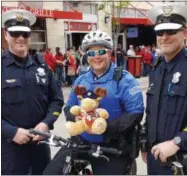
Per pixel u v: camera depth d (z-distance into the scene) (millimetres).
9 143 2984
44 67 3148
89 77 2707
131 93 2557
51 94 3203
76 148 2494
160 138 2480
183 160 2350
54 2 16109
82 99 2545
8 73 2984
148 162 2648
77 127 2461
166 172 2506
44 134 2545
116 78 2611
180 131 2379
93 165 2639
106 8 18844
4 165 3012
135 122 2516
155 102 2518
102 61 2625
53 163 2629
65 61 14617
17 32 2912
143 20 20062
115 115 2582
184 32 2516
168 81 2475
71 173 2570
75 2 17719
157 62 2619
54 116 3084
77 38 18156
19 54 3006
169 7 2461
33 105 3037
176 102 2400
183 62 2436
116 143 2576
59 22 16812
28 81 3021
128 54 17922
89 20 18375
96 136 2562
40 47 16125
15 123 2984
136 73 17844
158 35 2494
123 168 2592
